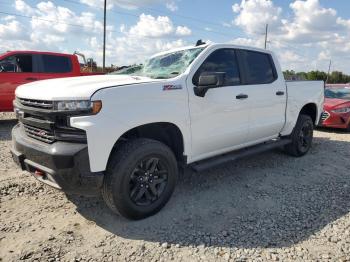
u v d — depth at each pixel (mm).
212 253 2971
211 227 3424
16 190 4258
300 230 3365
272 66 5270
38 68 9383
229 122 4422
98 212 3727
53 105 3104
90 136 3033
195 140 4000
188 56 4297
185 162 3986
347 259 2877
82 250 3002
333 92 10180
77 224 3459
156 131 3900
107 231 3336
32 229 3340
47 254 2926
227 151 4648
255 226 3443
